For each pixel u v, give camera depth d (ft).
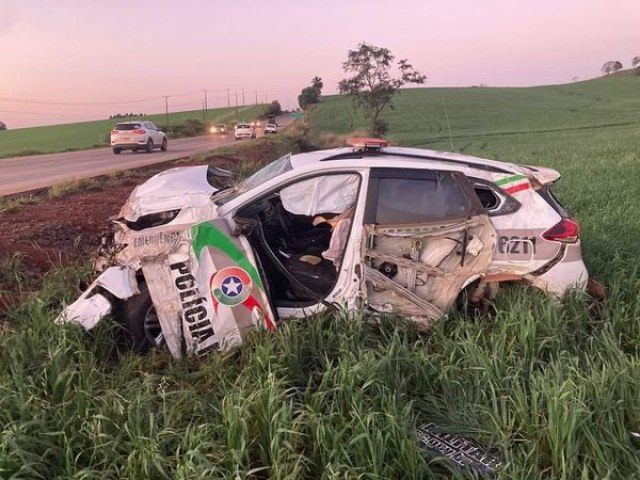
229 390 11.16
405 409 10.43
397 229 14.40
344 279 14.40
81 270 19.40
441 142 137.80
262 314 13.85
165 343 14.38
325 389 11.26
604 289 15.96
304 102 362.74
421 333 14.30
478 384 11.78
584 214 29.27
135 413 10.27
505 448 10.00
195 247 13.75
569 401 10.27
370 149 16.10
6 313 15.87
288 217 17.74
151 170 54.08
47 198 35.24
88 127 321.11
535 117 229.86
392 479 9.36
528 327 13.21
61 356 11.82
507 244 14.79
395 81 141.08
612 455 9.82
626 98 300.20
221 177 21.68
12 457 9.02
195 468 8.76
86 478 8.89
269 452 9.78
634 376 11.66
